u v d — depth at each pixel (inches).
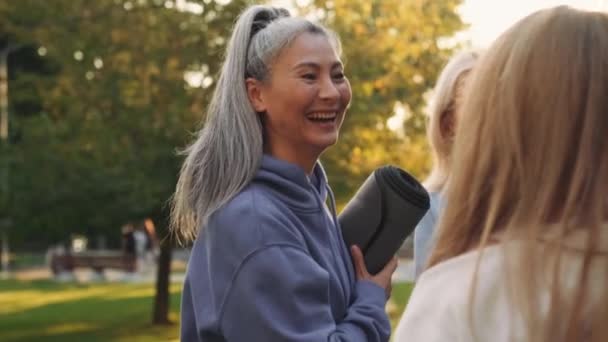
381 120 520.1
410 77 519.5
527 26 68.6
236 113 104.2
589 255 63.7
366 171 541.6
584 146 65.1
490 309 65.3
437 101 151.8
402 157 539.2
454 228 69.2
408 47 511.2
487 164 68.0
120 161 560.7
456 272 67.6
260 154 103.7
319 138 104.3
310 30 105.3
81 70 560.7
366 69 511.2
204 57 530.9
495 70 68.6
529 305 63.6
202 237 103.5
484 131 68.1
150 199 551.5
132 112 549.3
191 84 545.6
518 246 64.9
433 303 67.6
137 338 573.9
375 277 107.6
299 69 103.6
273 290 96.3
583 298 63.4
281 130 105.2
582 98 65.9
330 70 105.0
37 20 559.8
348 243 108.8
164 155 548.4
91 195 572.7
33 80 586.6
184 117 538.6
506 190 66.8
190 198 105.3
